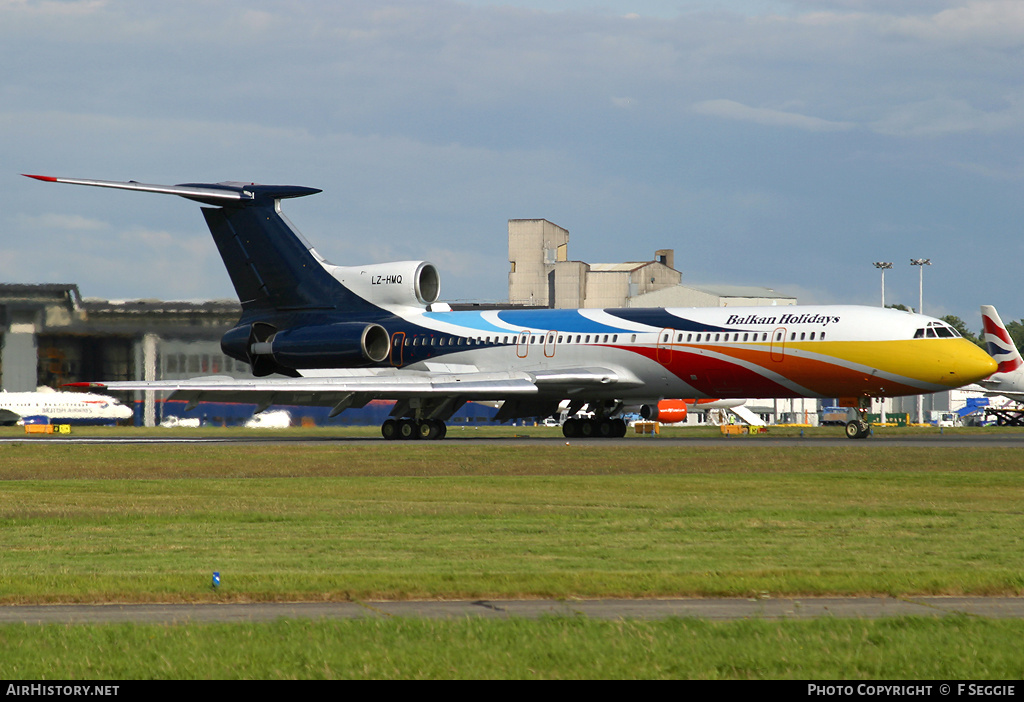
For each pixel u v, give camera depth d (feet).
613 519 281.95
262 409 654.53
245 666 135.44
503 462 472.44
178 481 403.34
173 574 196.24
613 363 614.34
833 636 147.23
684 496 342.03
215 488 376.27
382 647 142.92
